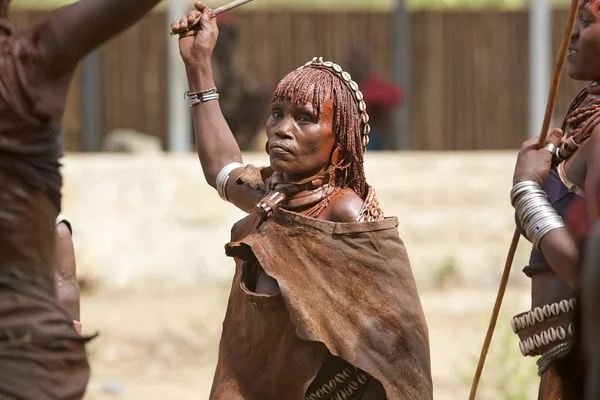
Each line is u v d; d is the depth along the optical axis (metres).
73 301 13.98
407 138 50.66
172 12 42.41
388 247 12.83
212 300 32.53
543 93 44.47
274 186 13.12
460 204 36.03
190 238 34.97
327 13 54.03
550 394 12.61
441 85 54.44
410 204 35.88
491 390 24.05
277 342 12.84
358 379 12.98
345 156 13.05
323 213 12.91
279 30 54.00
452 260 33.66
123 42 53.47
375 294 12.72
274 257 12.69
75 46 10.85
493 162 37.56
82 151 51.91
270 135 12.99
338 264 12.70
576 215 12.23
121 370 26.69
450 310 30.55
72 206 34.88
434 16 54.25
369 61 48.09
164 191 35.72
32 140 10.85
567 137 12.83
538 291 12.78
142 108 53.66
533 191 12.34
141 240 34.78
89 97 51.34
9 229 10.77
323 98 12.80
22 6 52.03
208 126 14.23
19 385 10.64
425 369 12.88
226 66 47.53
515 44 54.53
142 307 31.80
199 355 28.05
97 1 10.84
